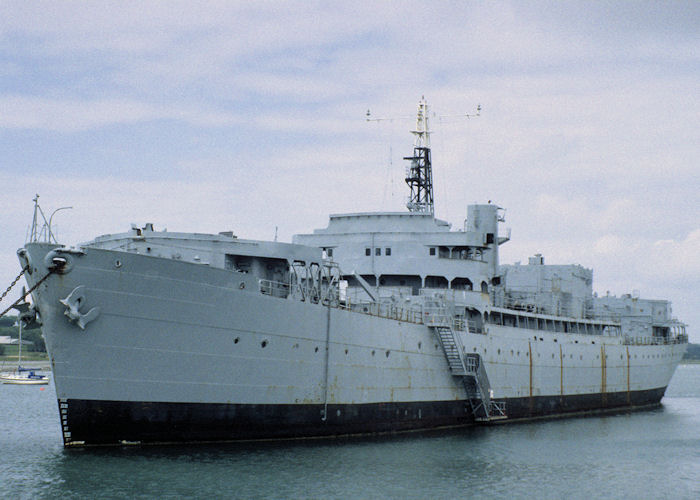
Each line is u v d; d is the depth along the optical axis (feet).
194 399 126.00
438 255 190.29
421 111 215.72
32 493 105.60
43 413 230.89
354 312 149.69
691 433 189.16
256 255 141.18
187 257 138.31
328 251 193.47
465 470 132.16
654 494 122.62
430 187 216.33
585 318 251.60
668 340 293.64
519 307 218.79
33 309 121.90
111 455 121.39
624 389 253.85
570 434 181.16
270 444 136.46
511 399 197.77
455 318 183.52
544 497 118.01
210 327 125.70
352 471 124.16
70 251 113.50
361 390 151.43
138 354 120.06
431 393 170.71
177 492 106.73
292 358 137.28
